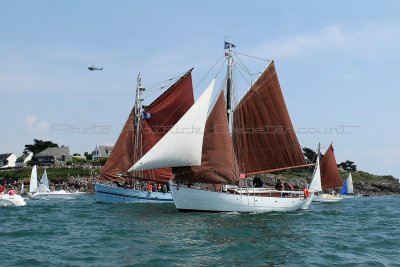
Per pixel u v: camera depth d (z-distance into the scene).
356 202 82.81
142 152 57.28
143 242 24.80
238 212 39.81
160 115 56.56
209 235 27.50
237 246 24.09
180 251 22.50
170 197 56.88
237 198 39.62
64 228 30.25
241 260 20.86
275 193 43.00
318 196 82.44
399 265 20.20
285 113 44.22
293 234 28.91
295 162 44.78
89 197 85.88
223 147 39.00
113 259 20.50
